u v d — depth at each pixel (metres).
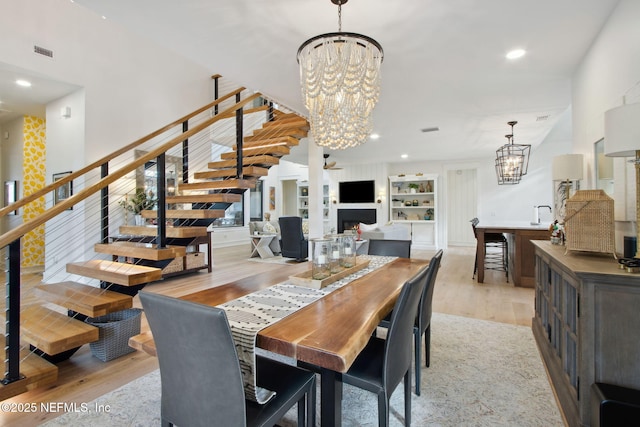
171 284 4.82
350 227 9.55
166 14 2.17
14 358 1.91
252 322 1.35
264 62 2.89
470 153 7.63
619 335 1.45
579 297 1.56
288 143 4.16
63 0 4.37
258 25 2.31
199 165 6.25
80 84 4.52
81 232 4.50
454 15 2.19
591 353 1.49
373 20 2.25
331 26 2.32
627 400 1.33
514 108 4.19
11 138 5.98
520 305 3.78
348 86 2.47
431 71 3.09
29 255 5.66
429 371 2.28
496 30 2.38
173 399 1.20
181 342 1.09
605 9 2.14
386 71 3.08
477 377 2.20
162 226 2.56
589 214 2.04
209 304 1.59
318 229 5.12
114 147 4.91
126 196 5.00
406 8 2.11
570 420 1.66
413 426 1.71
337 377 1.31
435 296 4.18
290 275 2.23
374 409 1.87
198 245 5.68
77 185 4.56
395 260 2.78
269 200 11.48
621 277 1.43
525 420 1.76
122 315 2.81
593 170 2.57
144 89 5.38
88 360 2.50
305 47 2.37
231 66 2.97
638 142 1.51
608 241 1.97
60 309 3.54
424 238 8.88
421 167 9.09
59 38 4.32
